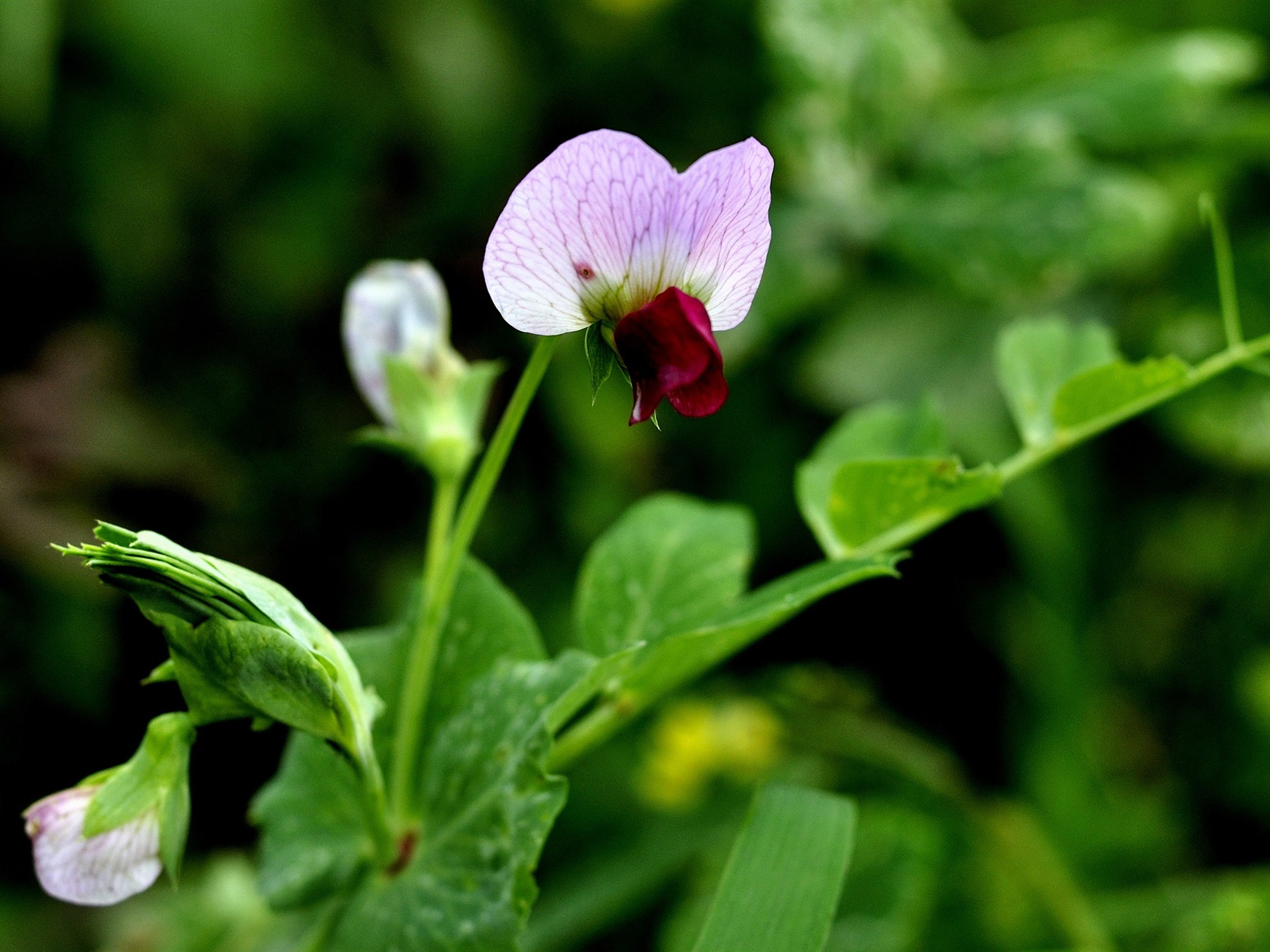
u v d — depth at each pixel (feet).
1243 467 1.84
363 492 1.98
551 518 1.93
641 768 1.82
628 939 1.69
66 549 0.92
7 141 1.86
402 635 1.07
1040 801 1.70
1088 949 1.45
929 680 1.85
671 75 2.06
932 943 1.54
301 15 1.95
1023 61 2.02
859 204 1.80
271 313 2.04
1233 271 1.87
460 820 1.01
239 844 1.85
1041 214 1.64
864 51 1.89
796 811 1.03
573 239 0.96
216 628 0.94
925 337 1.75
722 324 0.98
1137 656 1.97
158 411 1.92
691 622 1.09
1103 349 1.15
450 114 1.98
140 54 1.89
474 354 1.97
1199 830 1.76
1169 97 1.75
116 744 1.88
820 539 1.12
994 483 1.06
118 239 1.96
